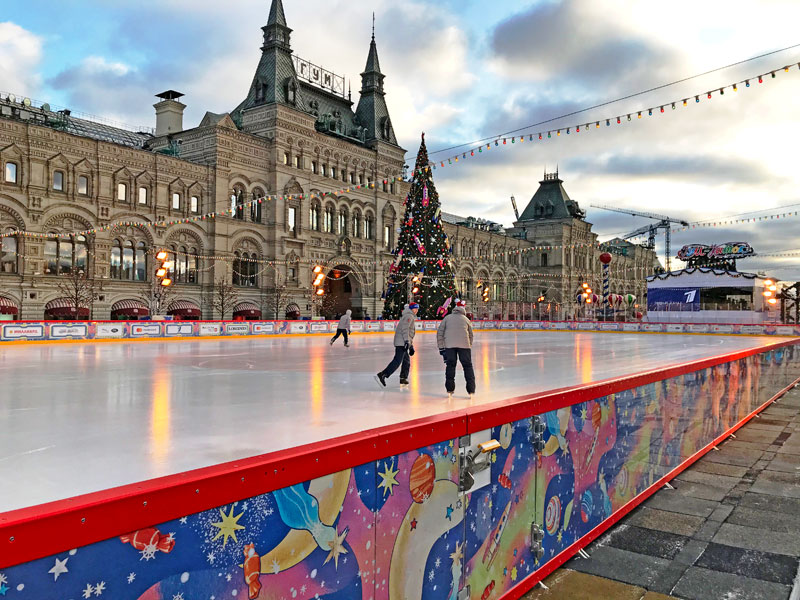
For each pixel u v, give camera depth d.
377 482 3.49
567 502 5.61
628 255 125.12
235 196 52.59
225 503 2.67
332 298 68.12
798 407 15.09
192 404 9.26
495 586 4.56
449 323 10.20
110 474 4.86
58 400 9.68
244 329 34.91
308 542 3.05
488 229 100.88
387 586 3.56
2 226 38.56
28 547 2.05
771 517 6.81
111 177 43.88
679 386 8.69
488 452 4.48
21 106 45.66
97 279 42.50
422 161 49.22
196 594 2.56
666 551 5.84
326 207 60.69
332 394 10.69
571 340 38.06
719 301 56.97
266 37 58.53
